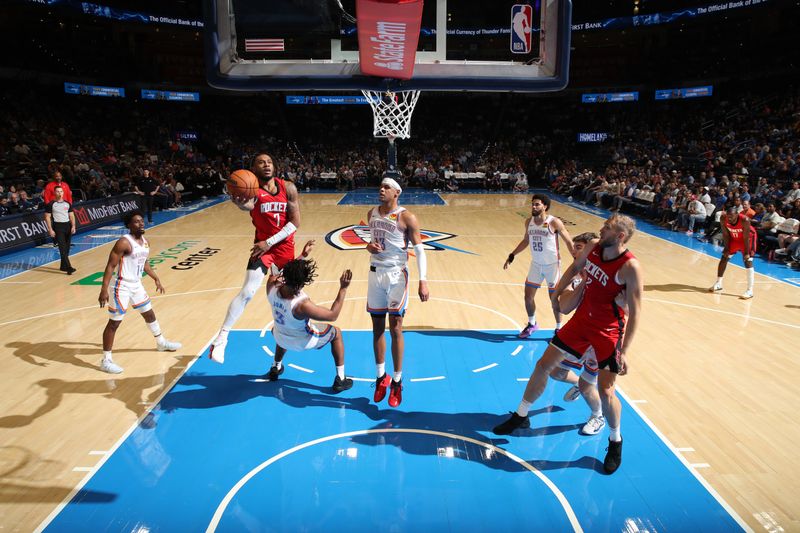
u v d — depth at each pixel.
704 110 28.08
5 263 10.22
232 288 8.60
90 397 4.98
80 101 27.81
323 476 3.83
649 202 17.08
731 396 5.05
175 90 31.41
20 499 3.55
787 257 10.69
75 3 24.36
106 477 3.79
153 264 10.20
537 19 6.32
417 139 33.81
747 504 3.54
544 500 3.59
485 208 19.11
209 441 4.27
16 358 5.84
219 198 22.22
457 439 4.33
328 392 5.13
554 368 4.46
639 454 4.11
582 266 4.04
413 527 3.33
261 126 33.72
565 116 33.62
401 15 5.36
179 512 3.45
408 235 4.68
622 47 31.92
